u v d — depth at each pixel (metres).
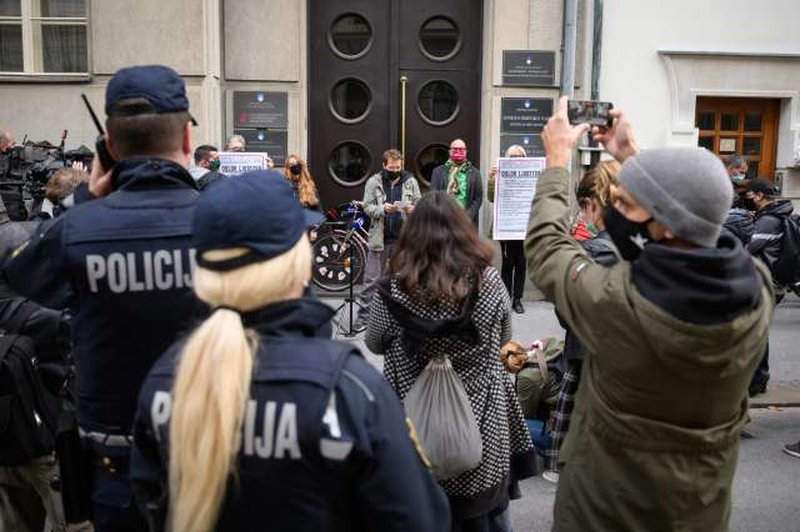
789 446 4.91
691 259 1.60
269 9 8.57
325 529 1.36
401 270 2.73
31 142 7.75
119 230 2.00
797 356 6.94
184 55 8.01
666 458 1.74
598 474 1.84
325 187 9.30
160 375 1.46
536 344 4.44
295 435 1.33
